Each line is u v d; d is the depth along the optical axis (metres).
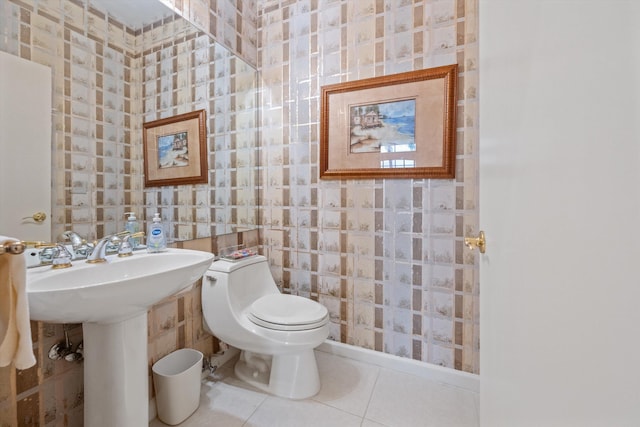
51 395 0.96
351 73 1.67
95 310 0.75
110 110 1.16
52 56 0.99
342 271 1.74
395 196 1.59
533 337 0.42
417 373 1.55
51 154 0.98
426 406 1.33
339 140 1.70
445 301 1.51
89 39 1.09
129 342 0.93
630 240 0.25
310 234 1.81
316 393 1.40
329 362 1.68
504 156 0.55
